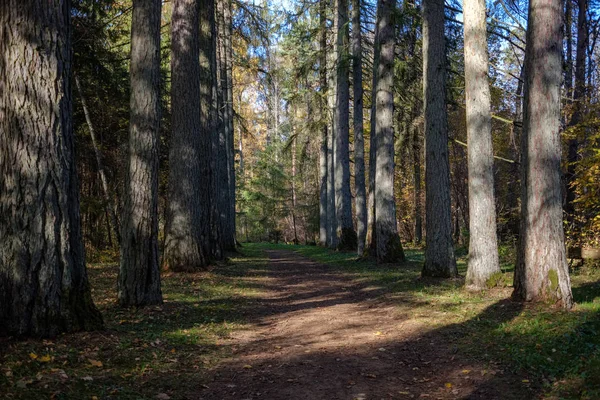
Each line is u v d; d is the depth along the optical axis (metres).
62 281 5.65
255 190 49.72
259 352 6.28
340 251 24.25
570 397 4.15
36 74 5.41
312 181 42.50
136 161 8.55
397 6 17.48
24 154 5.33
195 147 13.95
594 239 12.39
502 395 4.45
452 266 11.84
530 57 7.61
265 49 22.52
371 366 5.55
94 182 20.27
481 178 10.04
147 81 8.55
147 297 8.62
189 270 13.75
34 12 5.41
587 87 15.00
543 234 7.47
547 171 7.45
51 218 5.52
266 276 15.47
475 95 10.02
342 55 19.91
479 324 6.98
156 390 4.58
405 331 7.16
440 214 11.91
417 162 27.81
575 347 5.25
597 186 11.85
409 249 26.94
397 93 19.64
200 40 16.75
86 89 16.77
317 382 4.98
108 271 13.78
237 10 19.52
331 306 9.91
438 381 5.01
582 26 16.09
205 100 16.41
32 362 4.60
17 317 5.24
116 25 16.78
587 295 8.15
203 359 5.82
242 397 4.53
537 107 7.50
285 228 55.84
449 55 17.81
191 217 13.99
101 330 6.12
